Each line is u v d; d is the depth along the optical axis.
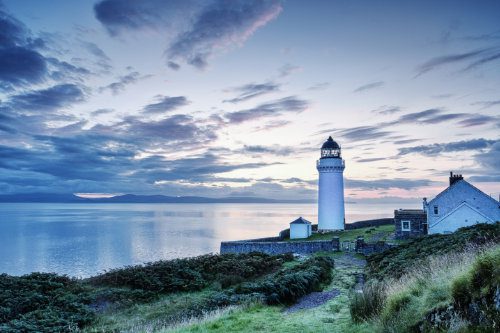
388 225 68.25
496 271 8.25
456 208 46.16
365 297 13.11
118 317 20.38
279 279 22.78
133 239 107.06
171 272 28.67
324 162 64.62
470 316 8.23
